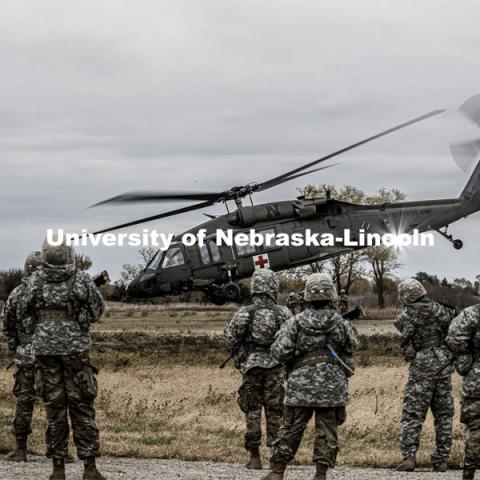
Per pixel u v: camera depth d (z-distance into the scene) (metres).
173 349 27.08
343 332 8.83
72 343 8.96
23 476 9.27
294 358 8.89
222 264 32.31
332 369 8.74
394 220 33.25
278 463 8.87
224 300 32.84
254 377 10.64
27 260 10.80
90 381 9.02
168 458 11.56
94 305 9.08
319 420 8.80
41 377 8.98
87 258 46.31
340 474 10.17
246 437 10.66
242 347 10.76
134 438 13.18
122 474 9.64
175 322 41.72
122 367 22.88
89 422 9.02
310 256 32.66
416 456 11.66
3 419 14.62
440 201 33.91
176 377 21.02
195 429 14.40
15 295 10.70
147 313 53.09
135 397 18.03
